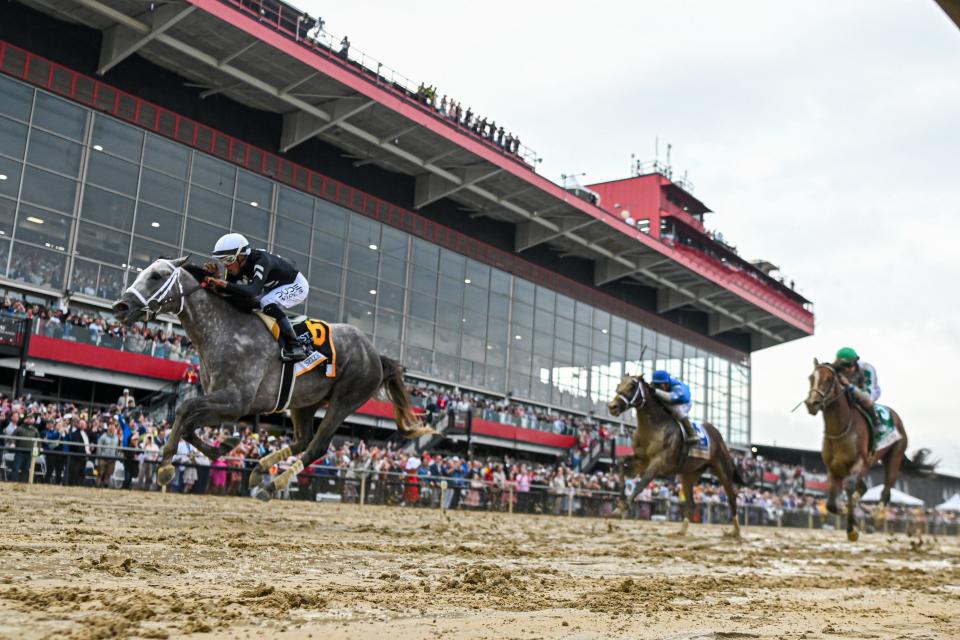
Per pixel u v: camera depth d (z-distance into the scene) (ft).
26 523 22.81
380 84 103.65
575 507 77.92
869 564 30.89
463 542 28.22
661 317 180.45
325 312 115.24
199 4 84.84
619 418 164.76
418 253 129.39
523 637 10.39
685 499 48.70
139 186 96.32
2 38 85.76
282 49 92.27
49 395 89.25
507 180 125.29
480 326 138.41
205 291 25.18
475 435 114.11
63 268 89.10
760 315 189.98
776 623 12.89
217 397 24.30
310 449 28.07
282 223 111.04
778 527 98.48
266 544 21.15
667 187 185.98
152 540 20.13
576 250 153.38
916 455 52.95
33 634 9.01
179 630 9.77
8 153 85.56
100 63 92.38
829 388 42.63
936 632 12.56
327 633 10.06
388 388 30.66
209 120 103.55
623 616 12.72
